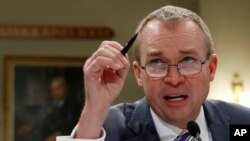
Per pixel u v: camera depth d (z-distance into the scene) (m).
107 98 1.47
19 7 5.40
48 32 5.39
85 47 5.48
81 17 5.52
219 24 5.50
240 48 5.50
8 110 5.27
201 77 1.44
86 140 1.42
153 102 1.50
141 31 1.50
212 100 1.83
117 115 1.70
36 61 5.37
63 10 5.49
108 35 5.49
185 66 1.43
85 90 1.47
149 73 1.45
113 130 1.63
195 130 1.44
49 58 5.39
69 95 5.42
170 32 1.43
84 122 1.46
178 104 1.45
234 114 1.73
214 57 1.55
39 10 5.44
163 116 1.53
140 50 1.50
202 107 1.68
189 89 1.43
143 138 1.60
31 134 5.31
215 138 1.65
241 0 5.57
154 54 1.43
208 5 5.52
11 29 5.32
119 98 5.38
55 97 5.40
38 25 5.40
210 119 1.69
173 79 1.41
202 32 1.48
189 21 1.47
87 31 5.46
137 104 1.74
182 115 1.47
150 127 1.61
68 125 5.39
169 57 1.42
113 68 1.42
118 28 5.57
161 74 1.43
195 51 1.43
